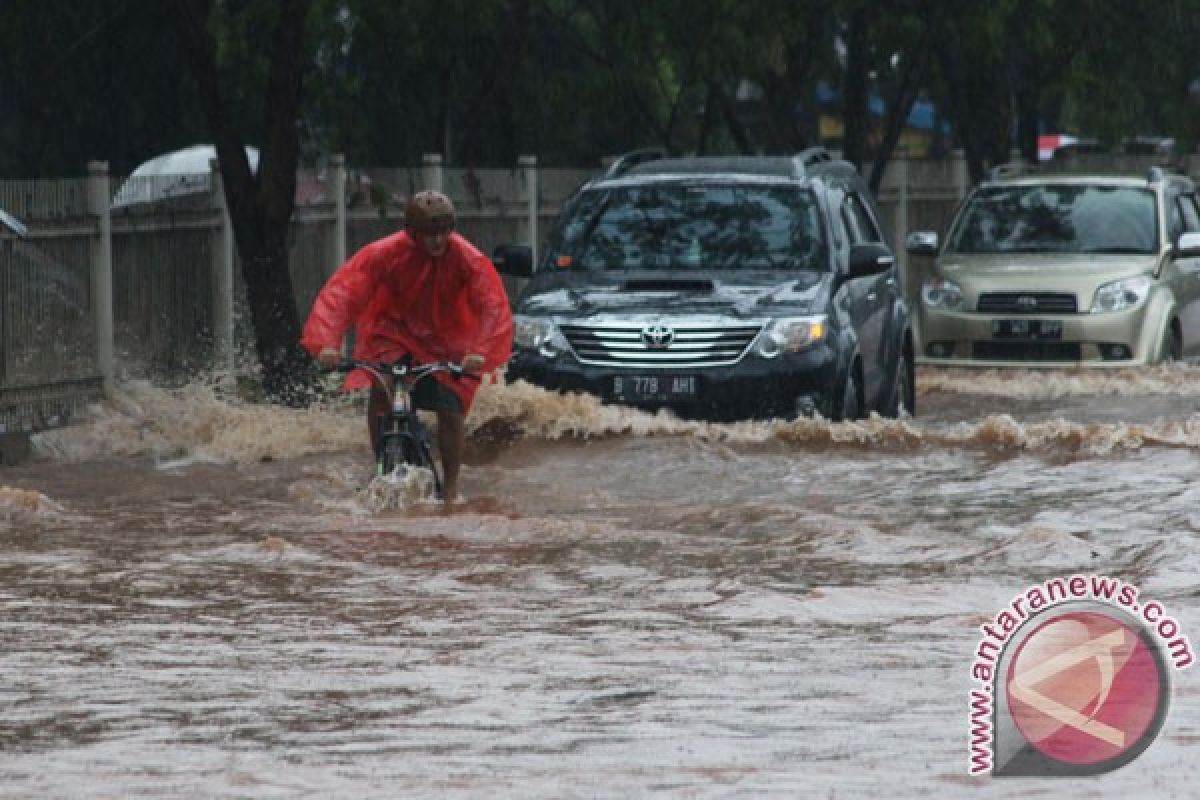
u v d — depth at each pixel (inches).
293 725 820.0
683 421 1859.0
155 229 2143.2
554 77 3144.7
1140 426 1843.0
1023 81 3727.9
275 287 2175.2
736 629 1043.3
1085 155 4158.5
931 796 682.8
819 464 1699.1
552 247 2060.8
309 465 1774.1
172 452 1892.2
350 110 2829.7
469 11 2728.8
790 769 727.7
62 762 753.0
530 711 844.0
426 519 1419.8
